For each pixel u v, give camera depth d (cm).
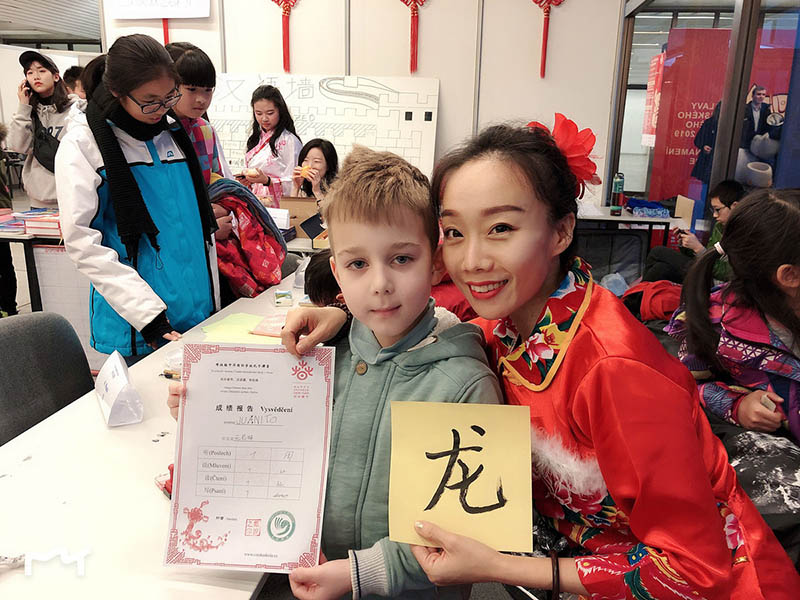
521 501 75
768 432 137
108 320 191
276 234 241
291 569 81
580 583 74
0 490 103
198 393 84
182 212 191
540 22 472
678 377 80
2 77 784
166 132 189
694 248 311
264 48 500
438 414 77
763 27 276
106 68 167
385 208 77
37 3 809
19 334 146
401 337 90
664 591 71
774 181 263
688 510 71
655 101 464
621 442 74
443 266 87
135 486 105
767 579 86
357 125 500
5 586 82
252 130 482
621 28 466
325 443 83
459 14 477
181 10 493
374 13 484
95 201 175
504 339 93
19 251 573
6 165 455
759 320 140
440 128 501
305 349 83
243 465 83
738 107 296
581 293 83
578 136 83
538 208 76
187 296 194
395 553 80
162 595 81
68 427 126
